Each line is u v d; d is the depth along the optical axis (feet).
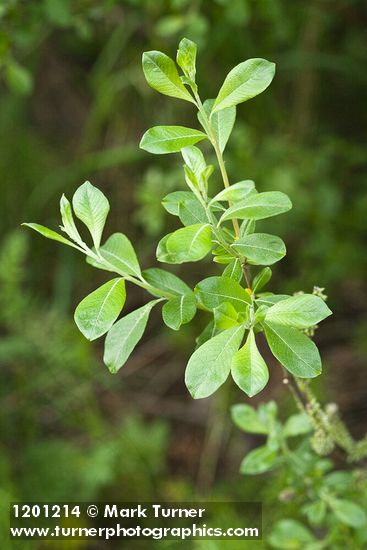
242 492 5.03
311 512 3.29
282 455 3.43
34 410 5.62
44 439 5.78
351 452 3.30
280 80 6.57
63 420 5.60
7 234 6.63
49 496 4.99
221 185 5.57
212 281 2.53
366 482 3.51
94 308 2.53
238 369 2.43
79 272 6.57
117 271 2.64
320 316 2.46
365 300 6.37
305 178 5.89
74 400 5.51
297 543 3.48
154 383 6.22
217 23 5.63
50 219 6.68
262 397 5.50
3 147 6.68
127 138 6.72
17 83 4.21
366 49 6.42
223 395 5.63
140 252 6.53
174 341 6.22
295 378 3.06
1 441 5.54
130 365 6.37
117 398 6.11
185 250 2.43
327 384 5.60
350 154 6.32
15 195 6.69
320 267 6.01
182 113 6.40
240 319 2.51
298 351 2.48
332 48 6.57
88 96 7.20
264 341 5.67
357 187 6.44
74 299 6.55
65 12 4.07
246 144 5.65
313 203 5.82
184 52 2.52
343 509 3.28
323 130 6.66
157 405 6.06
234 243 2.56
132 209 6.68
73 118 7.16
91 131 6.69
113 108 6.62
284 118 6.48
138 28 6.19
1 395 5.75
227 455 5.55
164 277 2.74
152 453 5.31
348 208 6.21
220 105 2.52
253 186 2.48
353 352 6.02
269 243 2.55
